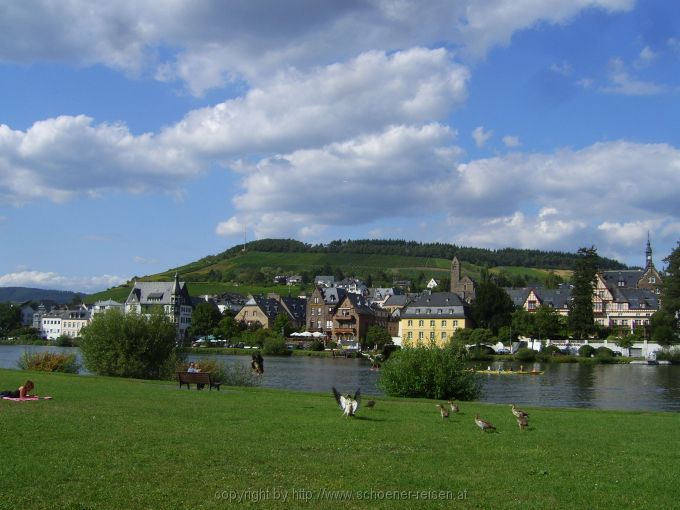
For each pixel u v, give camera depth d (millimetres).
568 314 185125
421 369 51281
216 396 41062
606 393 79188
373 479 19797
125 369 66812
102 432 25109
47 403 32688
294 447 23781
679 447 26859
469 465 22062
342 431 27531
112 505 16844
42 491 17609
